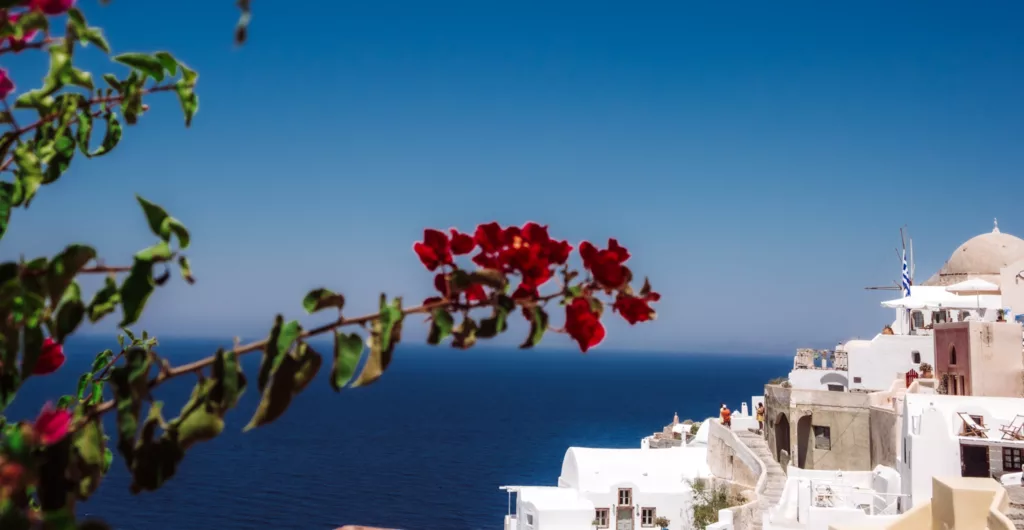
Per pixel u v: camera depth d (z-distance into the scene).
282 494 103.50
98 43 4.41
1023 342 45.19
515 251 4.25
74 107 4.80
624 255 4.40
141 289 3.71
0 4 3.89
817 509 36.56
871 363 57.78
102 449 4.04
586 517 49.91
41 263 3.80
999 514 20.81
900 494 39.62
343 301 4.12
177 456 3.91
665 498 52.44
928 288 62.22
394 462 133.75
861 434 52.78
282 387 3.97
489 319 4.30
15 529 3.13
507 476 121.06
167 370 3.99
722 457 54.72
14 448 3.34
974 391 44.31
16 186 4.61
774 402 57.69
